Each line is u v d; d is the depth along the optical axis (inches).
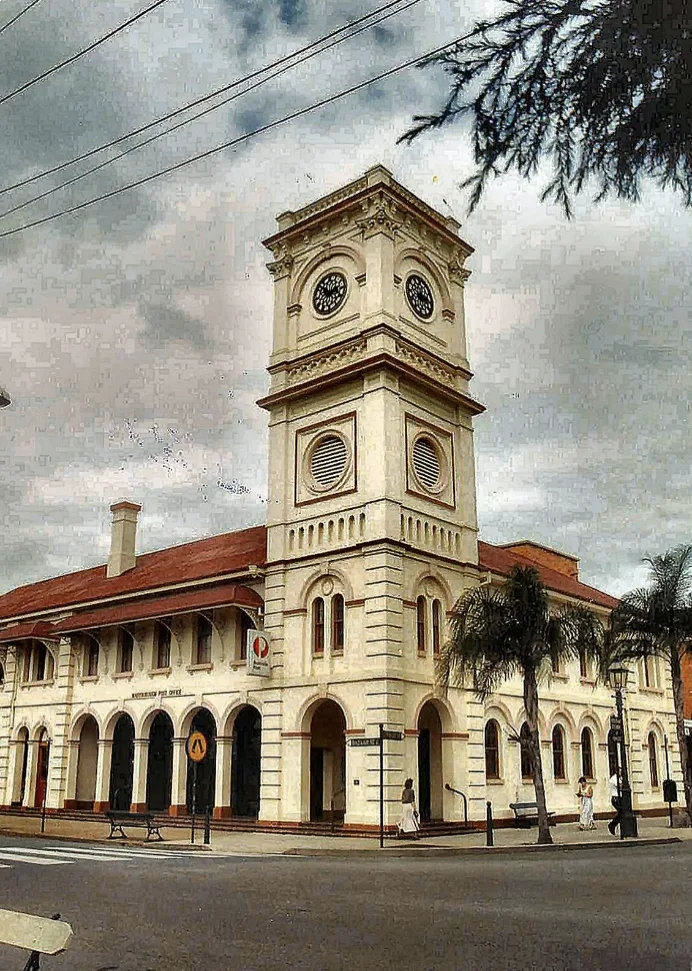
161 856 871.1
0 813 1642.5
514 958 382.3
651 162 289.7
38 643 1763.0
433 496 1365.7
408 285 1435.8
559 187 303.6
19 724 1738.4
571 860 846.5
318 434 1380.4
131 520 1841.8
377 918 475.5
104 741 1555.1
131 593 1569.9
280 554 1358.3
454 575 1364.4
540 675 1193.4
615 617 1435.8
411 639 1256.2
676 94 275.4
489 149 303.3
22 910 507.8
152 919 476.4
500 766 1395.2
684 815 1461.6
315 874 685.9
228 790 1349.7
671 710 1903.3
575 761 1581.0
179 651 1480.1
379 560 1238.9
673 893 578.2
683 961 375.6
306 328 1461.6
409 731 1213.1
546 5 281.0
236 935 433.4
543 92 290.4
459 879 654.5
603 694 1697.8
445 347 1477.6
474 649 1141.1
